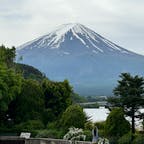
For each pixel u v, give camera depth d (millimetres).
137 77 53875
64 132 53594
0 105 61562
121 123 48625
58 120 58781
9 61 76250
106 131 48844
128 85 53812
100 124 54250
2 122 63969
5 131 60750
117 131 48469
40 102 65312
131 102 52781
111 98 54094
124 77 54000
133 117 53000
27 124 61188
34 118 63812
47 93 67438
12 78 63188
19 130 60188
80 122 54969
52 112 66375
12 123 64062
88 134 49062
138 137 45781
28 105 64500
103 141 42188
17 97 64562
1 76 62031
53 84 68188
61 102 67812
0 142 54656
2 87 61312
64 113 56062
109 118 49031
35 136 56312
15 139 54531
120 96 53688
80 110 55656
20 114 64250
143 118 53250
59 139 49938
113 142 46719
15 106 64625
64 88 68375
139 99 52812
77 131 48250
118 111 49031
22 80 65875
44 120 64438
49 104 67312
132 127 52000
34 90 65500
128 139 46125
